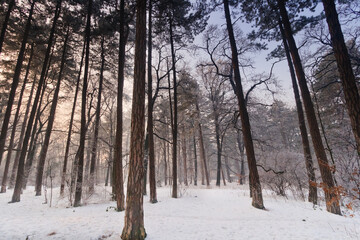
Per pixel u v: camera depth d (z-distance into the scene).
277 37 13.12
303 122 11.10
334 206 7.68
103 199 12.05
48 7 13.99
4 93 19.14
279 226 5.94
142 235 4.96
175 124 13.18
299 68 9.75
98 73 17.52
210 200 11.44
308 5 10.70
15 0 12.62
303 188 11.88
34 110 13.42
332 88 12.27
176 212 8.47
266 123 26.53
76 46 16.92
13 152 33.88
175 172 12.72
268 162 13.07
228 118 20.72
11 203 11.52
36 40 15.21
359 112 4.38
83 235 5.11
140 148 5.50
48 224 6.15
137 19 6.41
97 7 13.59
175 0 11.58
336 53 5.00
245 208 8.84
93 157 14.87
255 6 11.66
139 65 5.99
